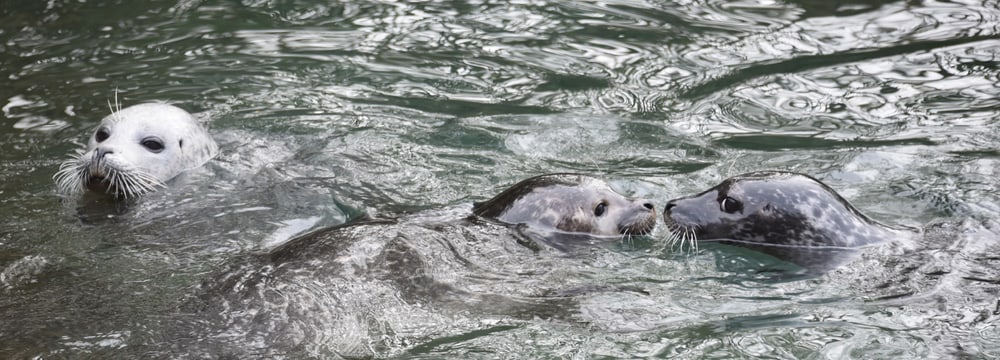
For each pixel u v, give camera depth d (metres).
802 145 17.81
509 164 17.33
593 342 10.92
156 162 16.98
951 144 17.56
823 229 14.07
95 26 24.61
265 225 14.77
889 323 11.39
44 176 16.83
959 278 12.64
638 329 11.27
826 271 13.14
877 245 13.82
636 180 16.58
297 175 16.86
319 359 10.29
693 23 24.11
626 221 14.60
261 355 10.23
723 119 19.11
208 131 18.45
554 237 14.27
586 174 16.69
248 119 19.44
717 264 13.53
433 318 11.39
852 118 18.88
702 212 14.66
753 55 22.08
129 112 17.72
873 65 21.28
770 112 19.31
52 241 14.10
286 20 24.89
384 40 23.44
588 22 24.31
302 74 21.58
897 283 12.58
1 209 15.39
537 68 21.67
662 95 20.25
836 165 16.92
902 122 18.61
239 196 16.09
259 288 11.49
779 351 10.74
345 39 23.53
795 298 12.24
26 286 12.35
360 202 15.63
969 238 13.91
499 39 23.38
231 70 21.81
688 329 11.27
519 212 14.56
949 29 22.98
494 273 12.79
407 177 16.80
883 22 23.69
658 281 12.88
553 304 11.90
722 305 12.01
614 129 18.72
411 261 12.32
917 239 13.98
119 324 10.98
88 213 15.36
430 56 22.44
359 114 19.58
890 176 16.45
